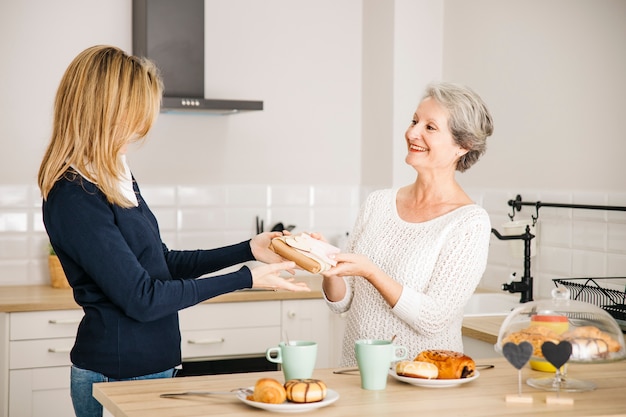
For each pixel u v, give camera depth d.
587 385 1.89
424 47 4.36
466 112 2.26
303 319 3.88
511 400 1.74
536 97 3.67
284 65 4.52
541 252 3.61
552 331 1.83
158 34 3.97
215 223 4.41
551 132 3.57
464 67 4.19
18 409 3.51
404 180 4.36
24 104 4.06
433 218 2.31
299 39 4.54
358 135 4.68
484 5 4.02
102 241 1.92
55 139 1.99
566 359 1.73
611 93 3.23
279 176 4.53
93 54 1.97
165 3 3.97
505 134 3.88
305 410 1.64
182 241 4.36
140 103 1.97
